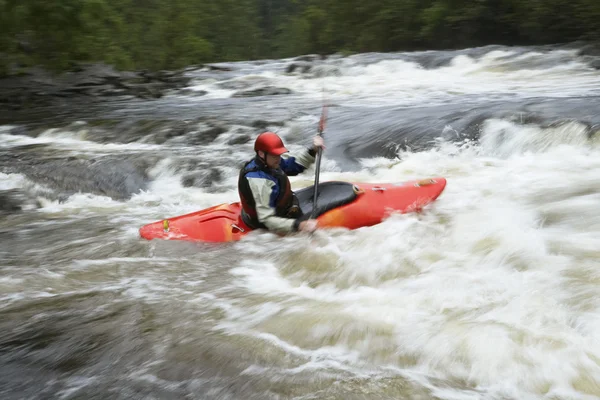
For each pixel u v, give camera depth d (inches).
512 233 180.4
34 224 232.8
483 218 196.5
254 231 191.3
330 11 1212.5
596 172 245.3
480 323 128.6
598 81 492.1
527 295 139.9
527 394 106.8
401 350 122.0
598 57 617.6
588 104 339.6
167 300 149.9
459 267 161.3
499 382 110.3
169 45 1199.6
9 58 703.1
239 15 1815.9
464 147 303.9
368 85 596.1
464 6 959.0
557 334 122.3
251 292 154.8
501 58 676.7
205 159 311.1
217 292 155.1
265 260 177.2
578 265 153.6
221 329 133.0
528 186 233.1
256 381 113.1
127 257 185.5
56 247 199.3
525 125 304.2
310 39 1289.4
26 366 120.1
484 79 582.9
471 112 344.5
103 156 320.2
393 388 109.8
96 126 417.7
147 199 275.6
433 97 460.8
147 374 116.4
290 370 116.6
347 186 198.7
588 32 816.3
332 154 316.5
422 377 113.4
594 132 283.6
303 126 374.0
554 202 209.2
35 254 192.9
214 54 1576.0
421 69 698.8
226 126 388.2
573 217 191.5
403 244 179.3
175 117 436.1
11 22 681.0
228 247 187.2
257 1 2055.9
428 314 135.6
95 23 778.2
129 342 128.2
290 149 331.3
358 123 363.3
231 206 201.5
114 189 286.2
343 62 759.7
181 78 751.1
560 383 108.7
